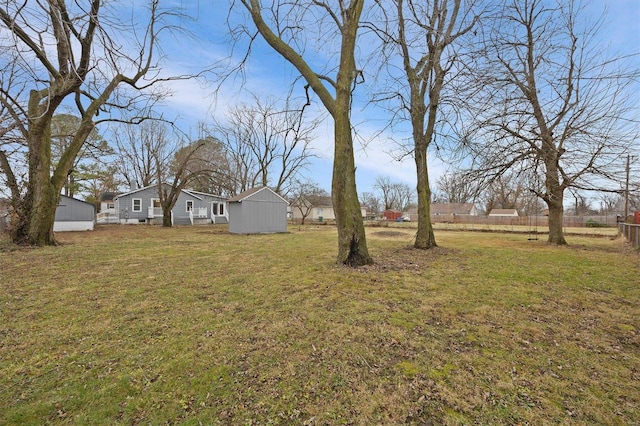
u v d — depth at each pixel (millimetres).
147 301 4059
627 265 6855
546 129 9320
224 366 2424
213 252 8617
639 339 3008
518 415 1871
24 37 6344
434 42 8570
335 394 2082
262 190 16781
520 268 6422
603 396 2070
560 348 2795
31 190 9523
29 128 9359
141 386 2154
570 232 18938
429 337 2994
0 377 2250
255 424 1800
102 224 24234
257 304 3949
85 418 1837
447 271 6047
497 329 3215
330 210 44125
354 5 6102
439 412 1905
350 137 6348
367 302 4047
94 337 2947
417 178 9727
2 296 4246
